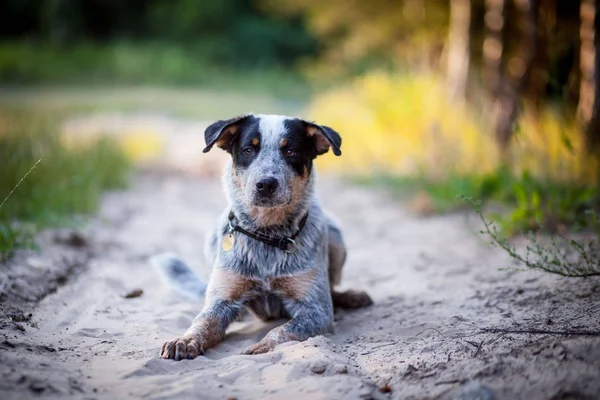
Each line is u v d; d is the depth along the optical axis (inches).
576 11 492.7
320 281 196.7
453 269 257.4
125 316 207.0
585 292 196.5
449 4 694.5
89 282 241.6
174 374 155.1
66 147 443.2
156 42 1761.8
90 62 1480.1
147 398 138.6
